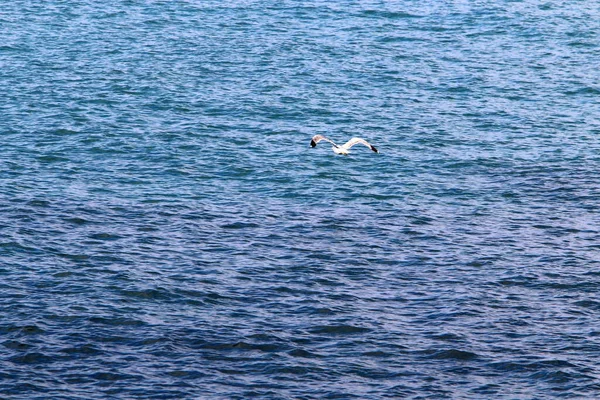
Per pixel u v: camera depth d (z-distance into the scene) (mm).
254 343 45250
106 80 85750
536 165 70500
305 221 60344
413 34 102688
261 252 55656
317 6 112625
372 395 41219
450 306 49625
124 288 50188
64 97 81000
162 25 104062
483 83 87938
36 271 51656
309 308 49000
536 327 47594
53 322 46344
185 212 61031
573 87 87312
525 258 55594
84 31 100750
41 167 67125
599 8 113312
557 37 102250
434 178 68062
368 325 47406
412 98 83938
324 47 97500
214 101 81875
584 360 44406
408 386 42031
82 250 54625
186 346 44812
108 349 44250
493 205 63562
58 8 109188
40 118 76062
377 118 79188
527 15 109812
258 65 91375
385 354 44688
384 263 54750
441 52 96938
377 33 102750
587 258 55656
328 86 86375
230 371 42812
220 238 57406
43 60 90438
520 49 98188
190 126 76250
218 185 65812
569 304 50125
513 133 76625
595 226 60344
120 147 71500
